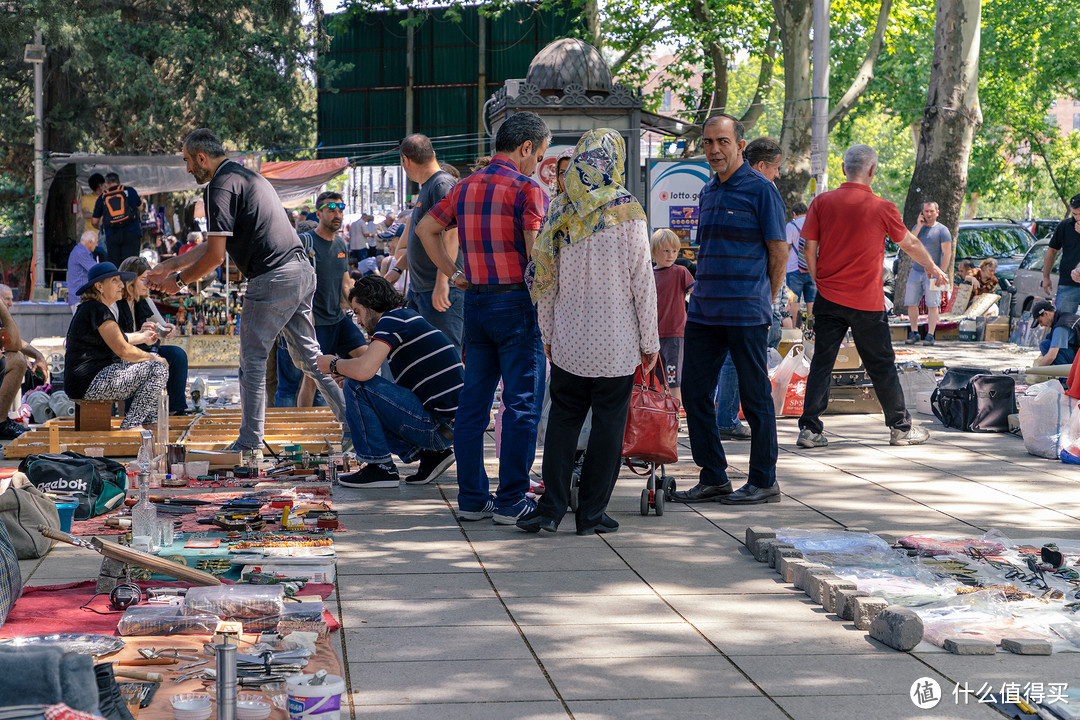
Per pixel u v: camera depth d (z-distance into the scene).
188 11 27.84
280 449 8.00
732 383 9.23
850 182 8.50
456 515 6.30
